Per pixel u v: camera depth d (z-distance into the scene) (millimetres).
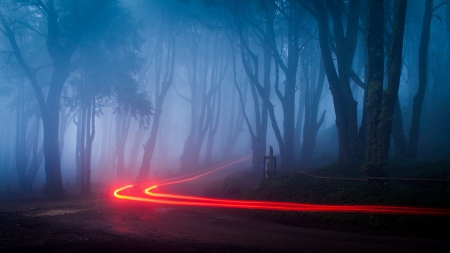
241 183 25953
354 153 20562
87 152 28875
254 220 13641
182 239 9578
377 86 17297
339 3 22734
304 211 13758
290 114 30234
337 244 9000
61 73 27688
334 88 21328
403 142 22672
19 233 10383
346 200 14445
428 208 11930
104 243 8992
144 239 9523
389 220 11328
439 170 16984
